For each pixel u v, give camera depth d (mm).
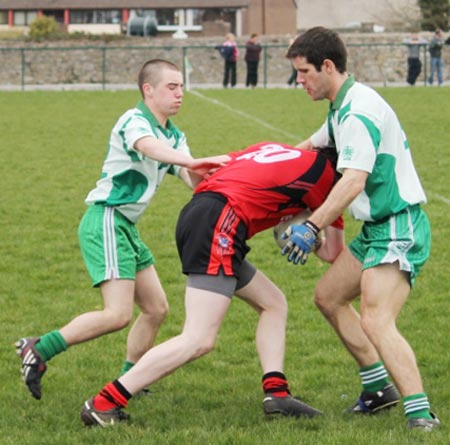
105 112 40312
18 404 8867
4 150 28422
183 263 7988
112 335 11195
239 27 103438
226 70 55406
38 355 8289
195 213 7938
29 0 103250
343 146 7797
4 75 63188
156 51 62844
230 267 7871
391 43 61531
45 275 14227
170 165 8883
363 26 98250
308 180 8055
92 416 7969
